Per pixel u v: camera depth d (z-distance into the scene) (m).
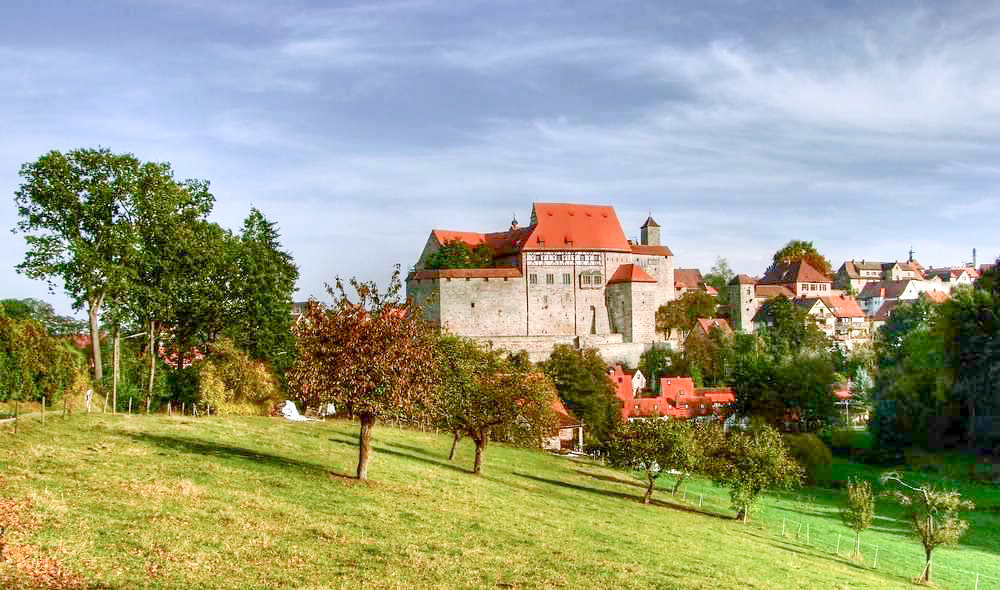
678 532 44.56
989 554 57.31
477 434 55.59
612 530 39.94
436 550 27.92
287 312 80.62
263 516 28.53
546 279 163.38
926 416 107.44
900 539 60.72
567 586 25.97
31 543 20.98
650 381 154.75
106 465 32.75
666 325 175.50
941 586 44.72
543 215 168.25
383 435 67.12
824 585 35.91
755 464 58.12
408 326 39.31
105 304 62.47
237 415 63.56
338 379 37.69
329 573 23.03
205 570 21.41
